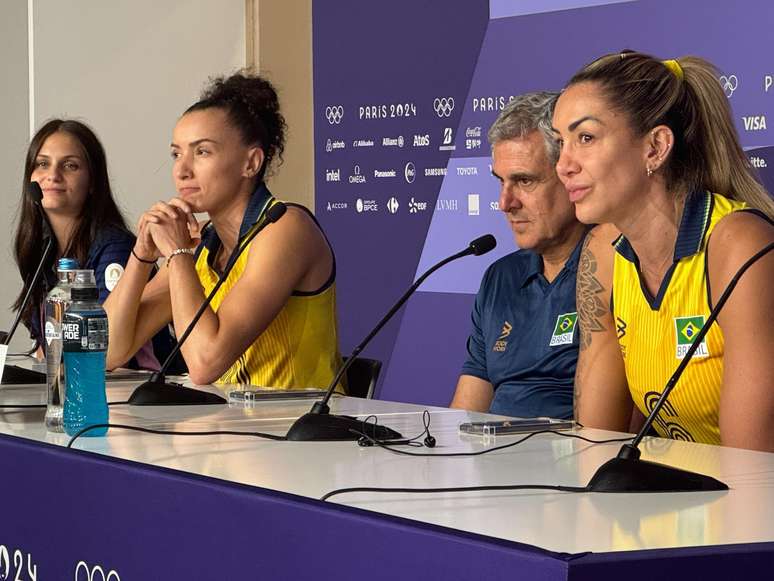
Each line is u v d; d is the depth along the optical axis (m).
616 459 1.38
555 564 1.01
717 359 1.99
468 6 4.43
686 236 1.99
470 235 4.48
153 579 1.48
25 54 5.62
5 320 5.41
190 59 5.30
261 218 2.81
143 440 1.78
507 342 2.73
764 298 1.88
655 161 2.02
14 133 5.57
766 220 1.96
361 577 1.19
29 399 2.37
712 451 1.68
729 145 2.05
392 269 4.75
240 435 1.84
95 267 3.64
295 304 2.87
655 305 2.06
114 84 5.15
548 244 2.69
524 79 4.25
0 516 1.79
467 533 1.11
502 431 1.87
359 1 4.79
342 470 1.50
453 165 4.52
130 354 3.03
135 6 5.18
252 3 5.38
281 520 1.29
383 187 4.77
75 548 1.62
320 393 2.41
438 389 4.60
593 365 2.33
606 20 3.96
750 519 1.19
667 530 1.14
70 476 1.63
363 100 4.81
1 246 5.47
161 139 5.26
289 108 5.37
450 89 4.51
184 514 1.42
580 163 2.04
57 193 3.59
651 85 2.01
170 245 2.82
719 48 3.64
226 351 2.66
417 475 1.46
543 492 1.34
